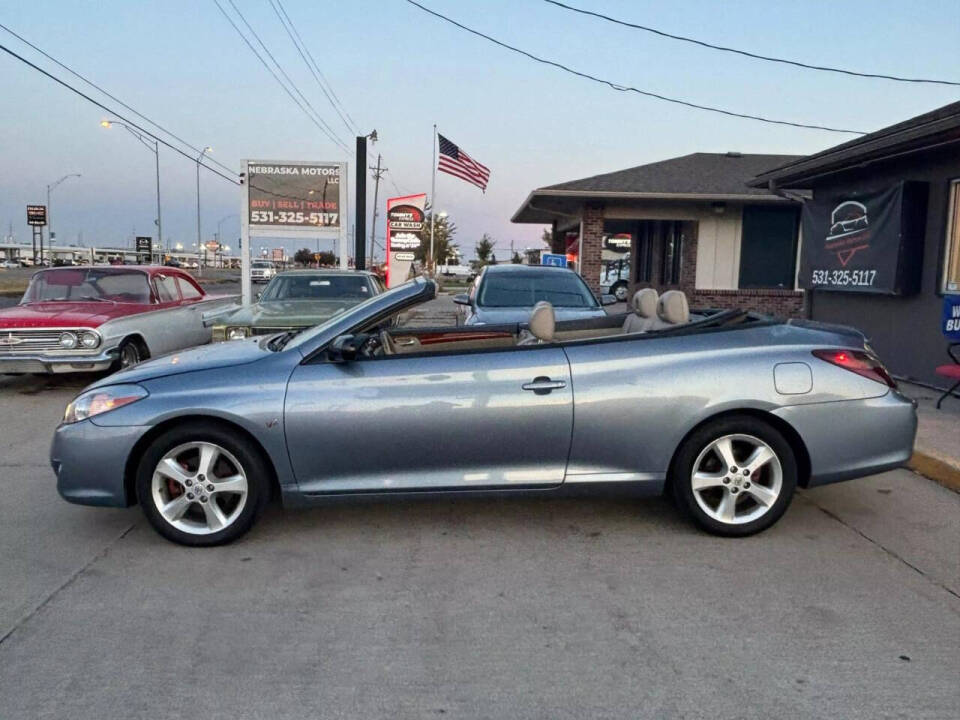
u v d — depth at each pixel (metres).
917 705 2.99
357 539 4.71
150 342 10.73
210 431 4.46
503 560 4.40
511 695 3.07
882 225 9.41
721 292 19.92
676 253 21.95
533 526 4.93
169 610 3.80
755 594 3.96
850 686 3.12
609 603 3.86
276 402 4.47
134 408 4.49
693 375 4.57
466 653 3.39
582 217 19.94
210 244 110.69
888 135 8.37
